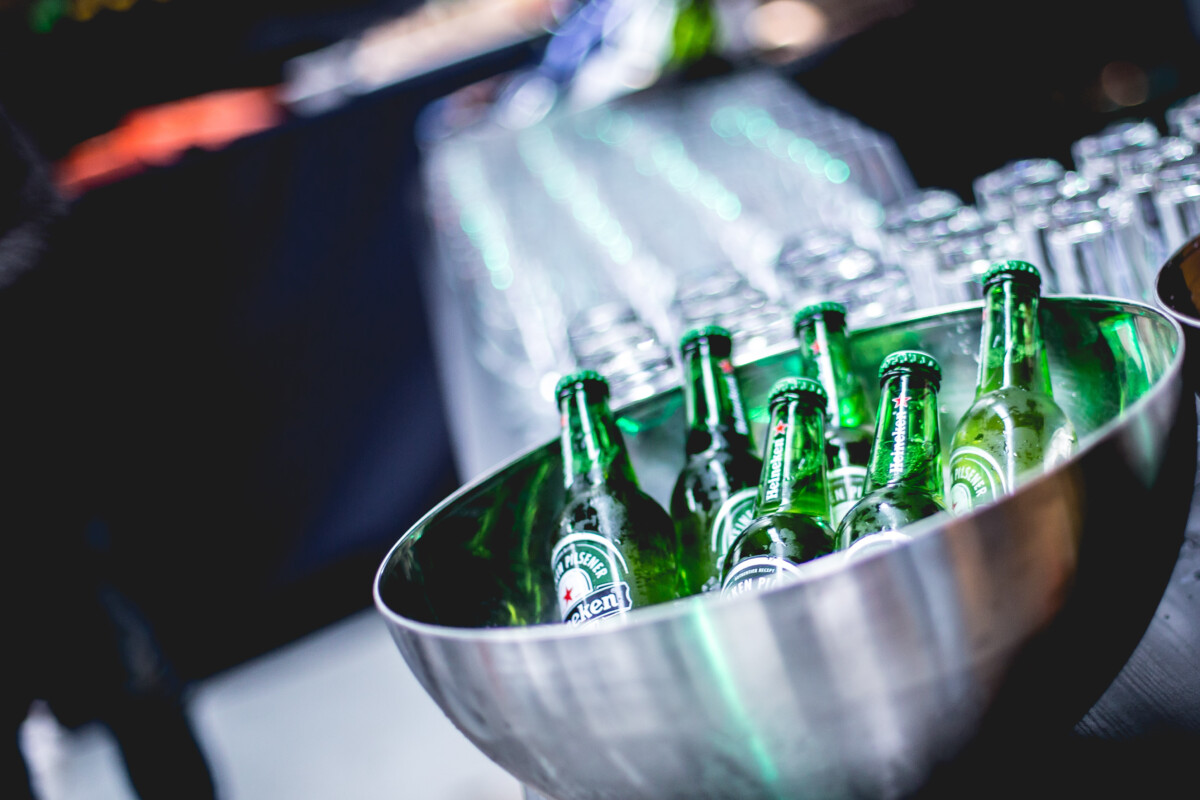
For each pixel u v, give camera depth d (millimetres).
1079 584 375
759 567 485
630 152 1979
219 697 2830
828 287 800
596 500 559
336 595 3188
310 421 3201
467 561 540
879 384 549
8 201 1751
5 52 2977
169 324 3039
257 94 3324
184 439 3068
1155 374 477
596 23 2590
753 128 1821
